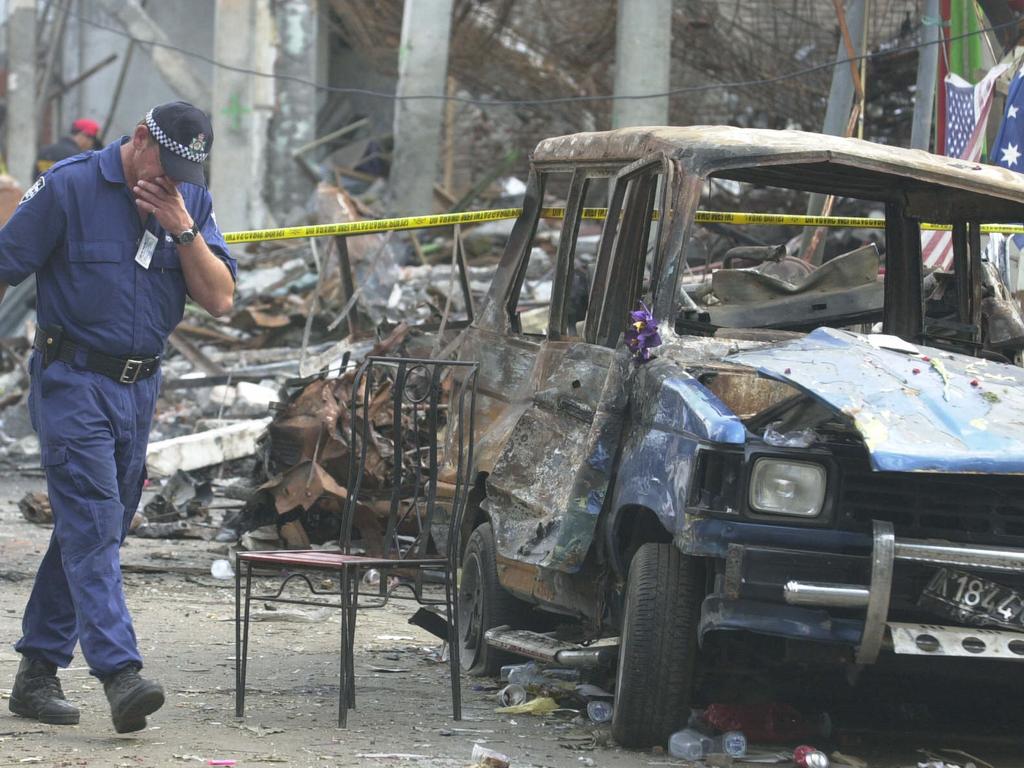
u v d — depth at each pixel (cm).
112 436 1533
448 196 7425
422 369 2989
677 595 1479
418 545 1689
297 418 2938
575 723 1647
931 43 3519
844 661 1449
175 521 3512
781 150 1675
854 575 1378
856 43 3994
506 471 1872
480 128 8712
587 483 1620
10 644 2059
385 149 9119
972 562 1350
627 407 1623
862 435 1328
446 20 6700
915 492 1405
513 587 1905
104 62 10362
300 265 6372
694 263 2684
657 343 1603
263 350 5491
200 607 2495
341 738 1521
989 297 2028
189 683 1831
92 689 1786
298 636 2241
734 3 6078
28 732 1523
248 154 7831
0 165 8356
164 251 1548
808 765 1435
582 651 1688
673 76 6494
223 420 4359
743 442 1388
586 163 1969
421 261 6750
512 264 2150
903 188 1905
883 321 1948
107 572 1495
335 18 8781
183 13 10481
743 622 1383
